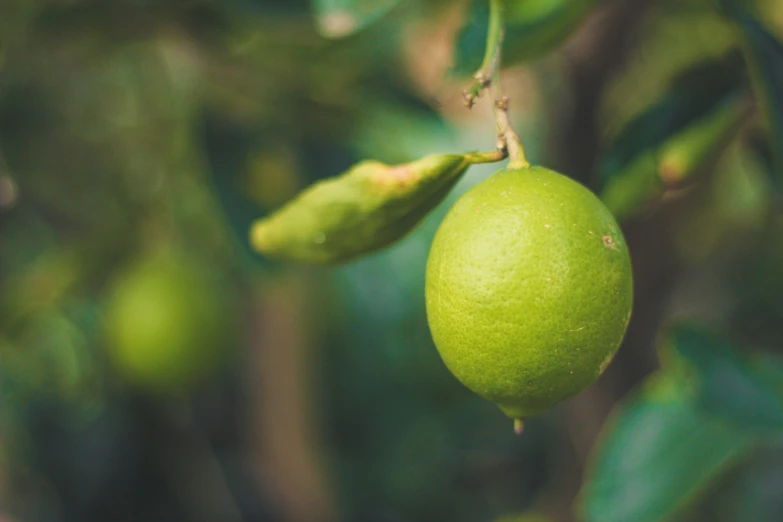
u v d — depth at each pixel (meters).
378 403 1.23
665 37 0.69
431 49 0.76
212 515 1.00
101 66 0.73
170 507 0.99
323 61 0.60
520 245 0.41
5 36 0.63
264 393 0.97
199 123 0.66
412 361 1.22
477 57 0.49
